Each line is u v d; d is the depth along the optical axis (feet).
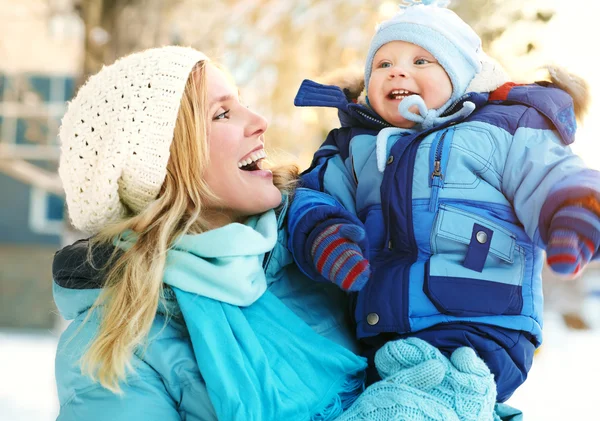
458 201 5.48
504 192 5.50
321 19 15.97
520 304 5.41
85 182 5.69
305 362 5.34
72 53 32.63
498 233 5.42
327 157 6.42
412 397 4.93
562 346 18.39
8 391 17.21
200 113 5.72
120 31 13.55
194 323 5.19
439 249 5.48
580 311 19.26
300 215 5.65
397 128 5.84
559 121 5.42
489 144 5.49
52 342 23.79
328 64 15.87
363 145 6.06
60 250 5.90
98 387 5.18
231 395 4.93
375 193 5.82
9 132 33.14
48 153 32.96
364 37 15.83
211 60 6.22
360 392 5.61
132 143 5.54
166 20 13.83
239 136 5.79
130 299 5.31
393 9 14.51
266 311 5.51
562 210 4.70
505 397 5.57
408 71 5.78
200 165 5.66
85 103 5.74
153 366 5.24
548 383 15.81
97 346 5.15
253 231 5.49
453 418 4.90
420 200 5.54
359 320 5.60
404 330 5.38
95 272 5.60
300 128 15.97
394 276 5.49
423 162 5.58
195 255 5.50
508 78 6.07
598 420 13.53
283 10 15.92
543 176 5.21
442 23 5.79
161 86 5.63
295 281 5.98
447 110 5.84
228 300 5.32
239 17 15.51
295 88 16.01
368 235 5.77
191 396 5.19
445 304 5.31
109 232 5.68
